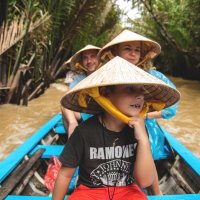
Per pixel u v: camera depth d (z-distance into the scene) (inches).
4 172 88.4
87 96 64.4
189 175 96.6
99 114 64.4
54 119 155.4
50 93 316.8
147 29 507.2
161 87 61.7
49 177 95.2
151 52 97.0
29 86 284.0
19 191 88.4
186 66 490.3
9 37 239.1
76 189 64.2
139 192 63.6
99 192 62.5
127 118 59.7
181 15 448.1
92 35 448.8
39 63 303.4
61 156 61.7
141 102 60.7
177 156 108.0
